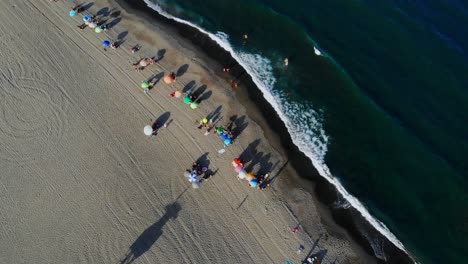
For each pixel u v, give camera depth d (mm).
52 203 23859
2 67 29781
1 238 22672
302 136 27094
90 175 24875
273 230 23250
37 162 25406
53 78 29219
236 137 26750
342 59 30281
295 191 24750
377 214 24016
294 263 22297
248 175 24703
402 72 29484
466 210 23922
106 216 23438
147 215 23500
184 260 22172
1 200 23906
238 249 22609
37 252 22297
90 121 27094
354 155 26266
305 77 29734
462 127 26906
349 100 28438
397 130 26797
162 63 30266
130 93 28438
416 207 24219
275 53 31078
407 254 22766
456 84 28641
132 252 22359
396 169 25578
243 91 29078
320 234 23297
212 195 24266
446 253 22719
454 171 25172
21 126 26875
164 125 26922
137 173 24969
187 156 25703
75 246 22531
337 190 24922
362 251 22875
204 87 29047
